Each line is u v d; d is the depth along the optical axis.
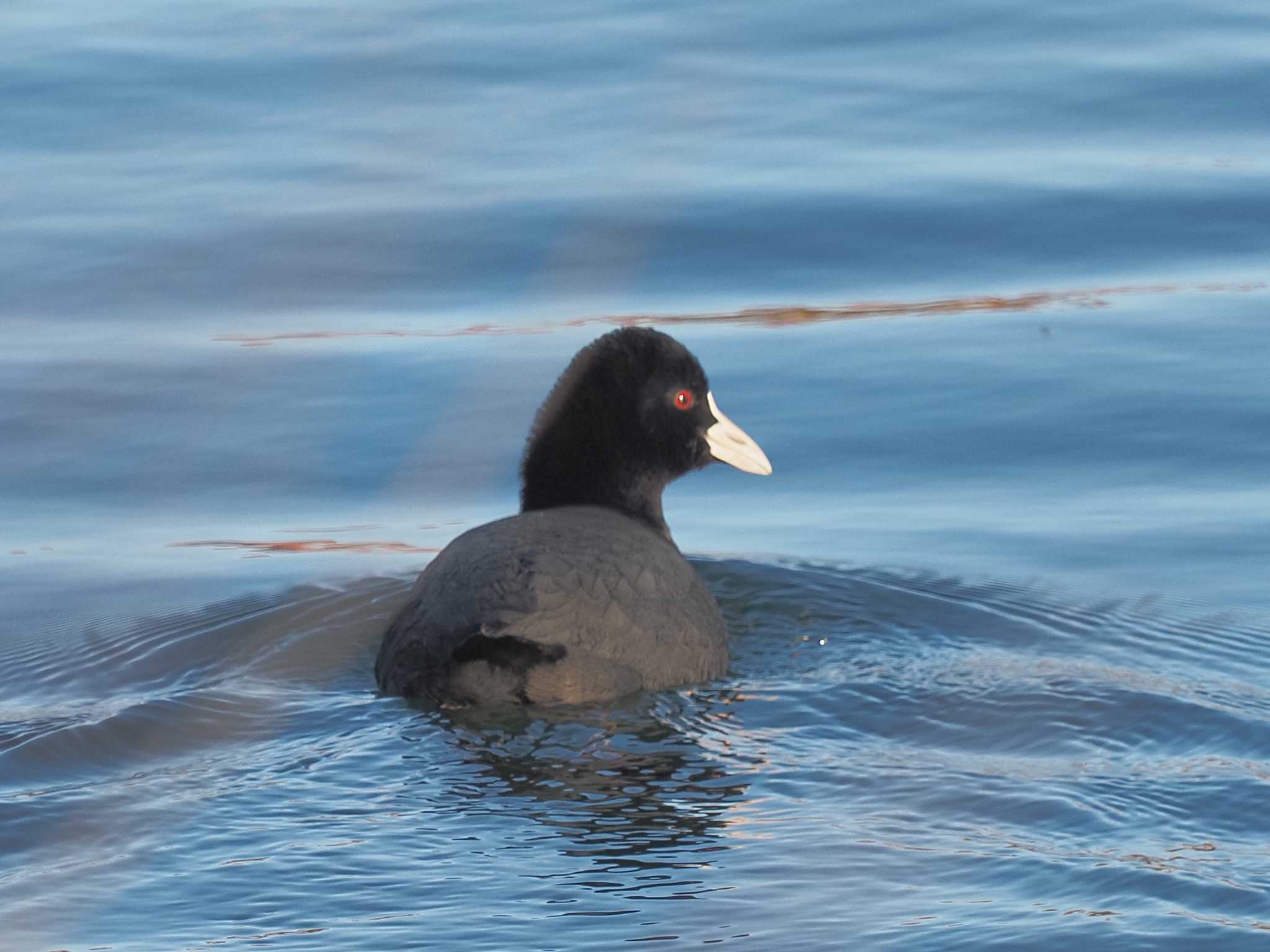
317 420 18.67
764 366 20.31
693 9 30.86
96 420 18.34
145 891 9.69
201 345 19.14
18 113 26.98
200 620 15.00
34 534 17.06
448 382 19.17
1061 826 10.64
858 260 22.75
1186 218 23.61
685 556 16.27
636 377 15.25
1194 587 15.72
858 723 12.35
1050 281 22.19
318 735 11.84
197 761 11.53
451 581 12.73
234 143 25.55
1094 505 17.47
